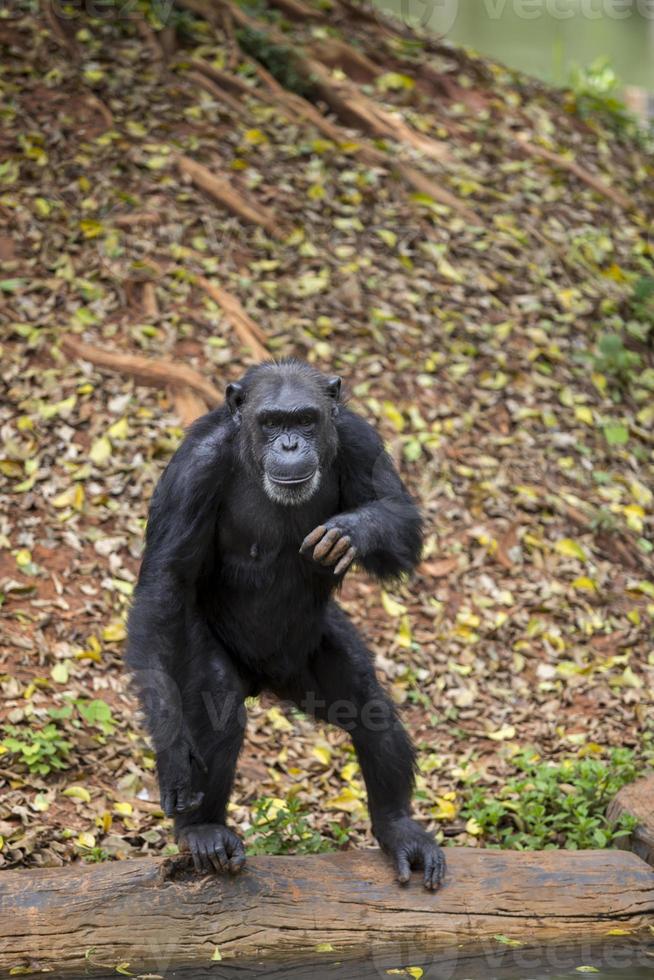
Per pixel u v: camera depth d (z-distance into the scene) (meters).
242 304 20.81
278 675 11.29
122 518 17.00
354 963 10.05
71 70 24.89
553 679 16.27
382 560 10.66
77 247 20.94
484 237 23.78
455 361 20.89
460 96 28.77
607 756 14.63
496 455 19.58
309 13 29.31
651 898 10.91
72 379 18.66
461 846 12.47
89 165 22.69
